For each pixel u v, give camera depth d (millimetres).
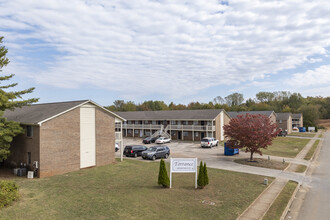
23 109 27250
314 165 26891
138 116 62000
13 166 23188
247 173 21953
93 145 24688
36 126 20531
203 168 16750
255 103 132875
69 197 14758
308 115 93875
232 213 12469
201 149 39188
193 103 126750
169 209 12820
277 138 56969
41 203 13680
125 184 17797
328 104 124562
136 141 51125
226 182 18594
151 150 30297
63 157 21844
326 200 15391
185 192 15836
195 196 15047
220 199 14586
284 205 13977
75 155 22906
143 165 25516
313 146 42719
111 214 12109
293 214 13094
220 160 29047
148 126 57781
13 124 20281
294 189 17266
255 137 26672
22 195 15078
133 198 14547
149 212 12391
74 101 24875
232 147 28812
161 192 15773
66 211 12492
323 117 122750
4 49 20188
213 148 40438
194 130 51375
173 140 53031
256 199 14797
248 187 17312
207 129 49375
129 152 31938
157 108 114000
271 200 14719
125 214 12109
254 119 27656
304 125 92438
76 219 11516
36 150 20547
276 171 23094
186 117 53500
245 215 12398
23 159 21969
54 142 21203
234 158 30453
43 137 20406
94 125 24891
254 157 31047
